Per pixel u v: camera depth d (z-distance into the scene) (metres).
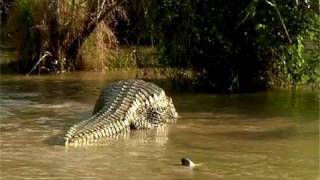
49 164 13.91
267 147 15.55
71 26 29.28
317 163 14.15
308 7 22.42
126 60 30.16
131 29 30.06
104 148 15.45
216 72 23.62
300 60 22.94
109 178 12.91
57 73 29.02
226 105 20.91
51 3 29.14
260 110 20.05
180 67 23.84
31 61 29.50
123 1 28.75
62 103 21.36
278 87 24.12
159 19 23.16
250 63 23.41
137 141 16.25
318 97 22.28
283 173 13.38
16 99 22.11
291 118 18.86
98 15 29.00
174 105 20.91
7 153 14.80
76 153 14.89
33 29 29.33
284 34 22.56
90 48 29.72
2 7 35.78
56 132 17.03
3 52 34.44
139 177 13.01
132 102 18.14
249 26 22.73
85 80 26.86
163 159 14.42
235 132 17.16
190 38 22.84
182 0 22.73
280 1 22.31
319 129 17.44
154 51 28.06
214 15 22.81
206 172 13.41
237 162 14.20
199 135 16.86
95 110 19.33
